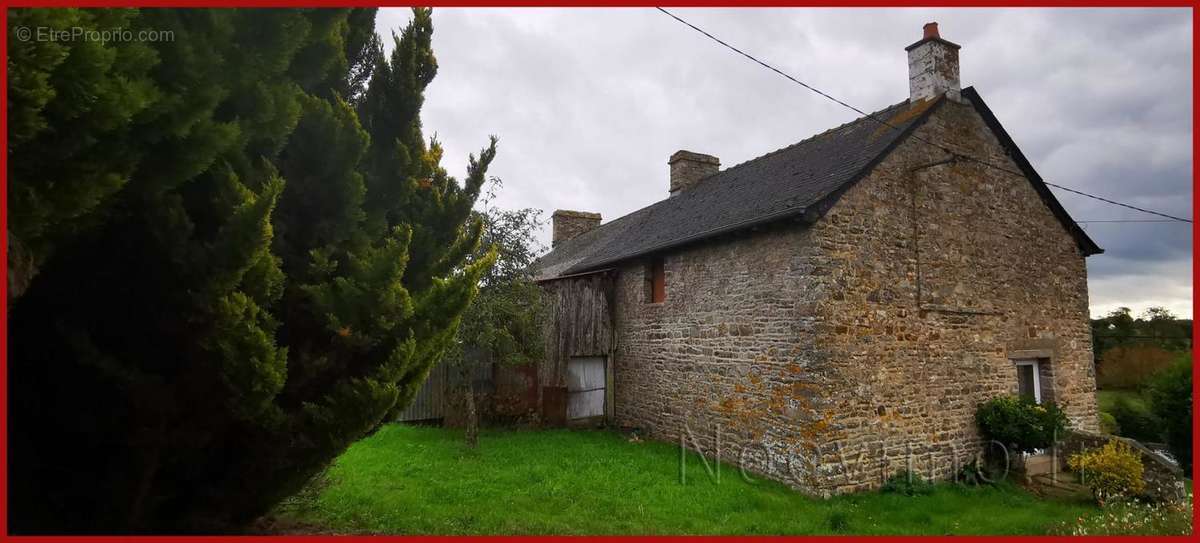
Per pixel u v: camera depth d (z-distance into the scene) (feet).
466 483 27.99
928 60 35.29
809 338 29.66
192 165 11.99
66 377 13.66
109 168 10.71
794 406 30.19
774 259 32.17
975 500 29.25
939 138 34.55
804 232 30.37
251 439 15.14
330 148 16.01
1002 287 35.78
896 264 32.12
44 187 9.94
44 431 14.24
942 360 32.94
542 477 29.58
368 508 23.21
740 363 34.17
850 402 29.78
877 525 25.18
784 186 36.76
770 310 32.19
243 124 13.57
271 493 16.55
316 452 15.58
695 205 46.80
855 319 30.45
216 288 12.57
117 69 10.41
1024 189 37.78
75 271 13.19
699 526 23.63
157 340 13.80
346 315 15.01
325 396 15.10
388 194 18.99
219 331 12.62
